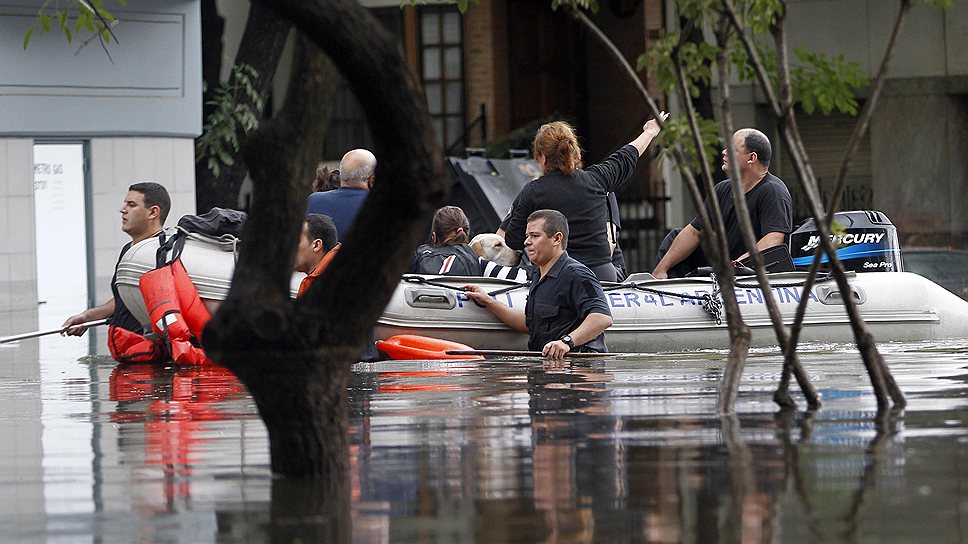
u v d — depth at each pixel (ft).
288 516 38.86
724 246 58.18
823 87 57.67
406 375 76.54
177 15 161.58
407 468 45.60
